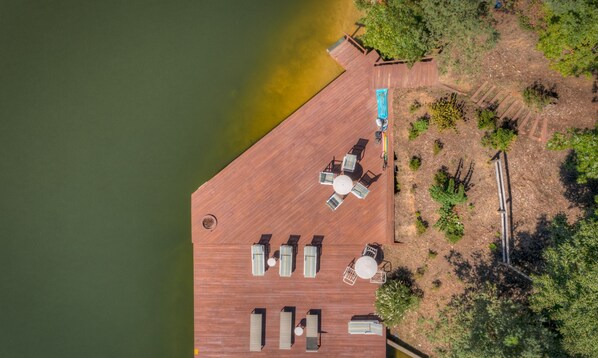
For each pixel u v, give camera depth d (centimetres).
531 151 2039
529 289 2044
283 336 2070
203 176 2220
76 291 2205
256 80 2231
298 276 2128
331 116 2155
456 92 2077
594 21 1702
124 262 2208
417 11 1917
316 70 2219
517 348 1753
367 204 2141
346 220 2142
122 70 2238
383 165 2134
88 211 2216
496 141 2003
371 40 2045
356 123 2155
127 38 2236
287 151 2152
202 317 2128
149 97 2233
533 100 1991
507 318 1811
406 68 2094
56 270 2205
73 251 2206
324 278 2133
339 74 2211
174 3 2238
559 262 1788
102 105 2233
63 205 2214
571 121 1998
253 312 2123
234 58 2238
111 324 2202
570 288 1712
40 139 2222
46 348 2202
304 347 2116
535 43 1983
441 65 2045
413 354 2114
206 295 2133
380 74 2123
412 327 2131
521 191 2053
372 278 2109
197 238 2136
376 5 1997
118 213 2217
